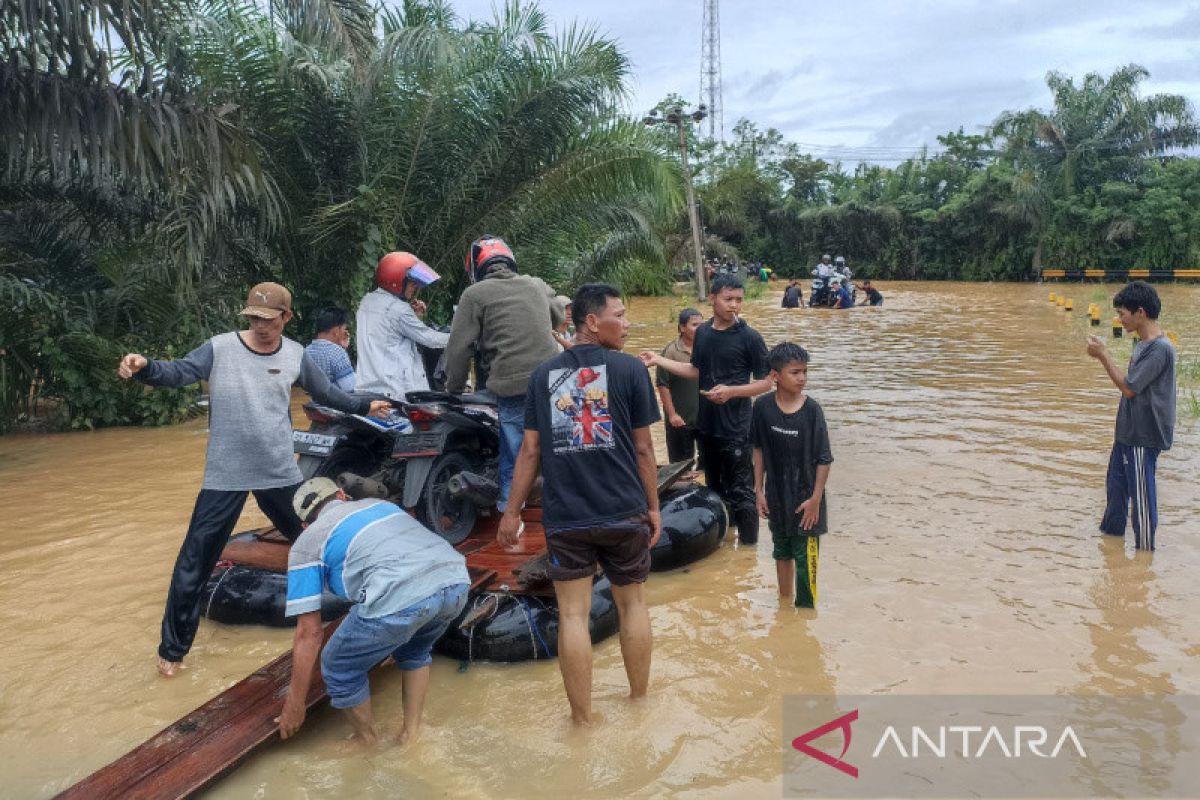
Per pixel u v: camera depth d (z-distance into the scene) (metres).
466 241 14.52
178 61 11.48
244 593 5.00
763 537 6.45
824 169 60.72
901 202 53.78
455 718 4.01
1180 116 44.44
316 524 3.80
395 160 13.38
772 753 3.62
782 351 4.88
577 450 3.89
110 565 6.00
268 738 3.70
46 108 8.85
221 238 12.91
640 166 14.40
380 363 5.80
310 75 12.51
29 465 9.04
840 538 6.12
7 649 4.75
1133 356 5.75
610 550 3.97
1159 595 5.04
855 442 8.91
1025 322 22.11
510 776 3.53
